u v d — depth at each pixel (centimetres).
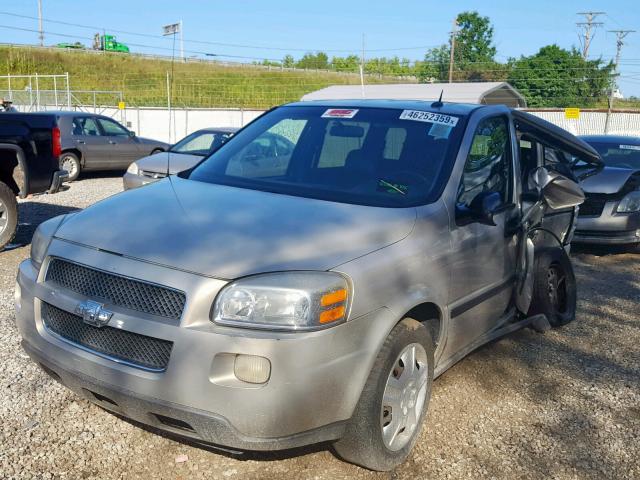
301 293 278
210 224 319
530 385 452
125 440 350
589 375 475
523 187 511
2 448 334
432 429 382
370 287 301
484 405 416
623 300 675
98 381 293
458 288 377
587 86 5569
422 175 386
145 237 309
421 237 344
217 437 277
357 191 377
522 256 459
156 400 279
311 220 327
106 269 297
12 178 779
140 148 1677
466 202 394
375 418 307
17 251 761
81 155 1559
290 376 272
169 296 283
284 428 277
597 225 857
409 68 8138
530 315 543
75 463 327
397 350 316
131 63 6178
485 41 7294
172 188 384
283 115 463
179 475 323
